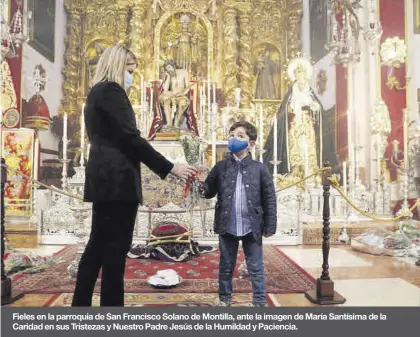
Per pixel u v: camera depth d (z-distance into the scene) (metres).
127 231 2.59
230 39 13.15
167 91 9.35
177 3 13.27
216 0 13.44
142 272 4.82
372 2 9.55
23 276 4.59
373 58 9.66
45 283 4.29
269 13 13.80
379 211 8.33
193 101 10.05
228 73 13.01
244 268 4.66
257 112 12.06
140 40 13.02
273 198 3.30
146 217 6.75
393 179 9.08
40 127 10.52
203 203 5.25
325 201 3.77
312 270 4.97
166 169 2.58
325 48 11.70
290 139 11.01
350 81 10.19
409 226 6.41
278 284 4.27
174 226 5.80
